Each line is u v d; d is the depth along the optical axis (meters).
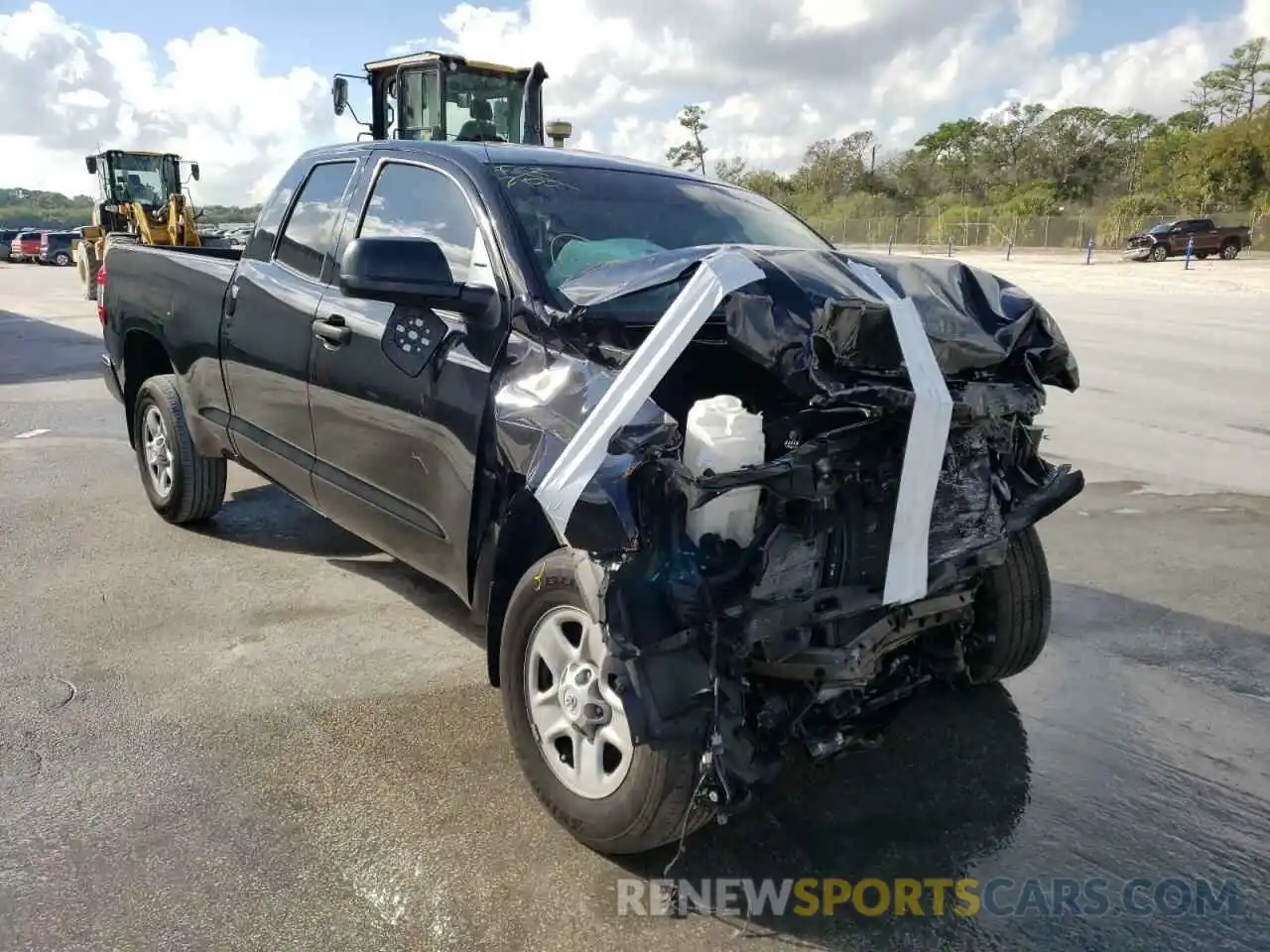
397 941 2.54
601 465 2.54
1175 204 54.94
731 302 2.69
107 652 4.12
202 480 5.50
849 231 66.94
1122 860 2.93
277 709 3.68
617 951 2.53
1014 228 57.44
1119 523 6.05
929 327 2.80
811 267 2.86
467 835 2.97
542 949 2.53
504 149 3.98
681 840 2.79
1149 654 4.29
